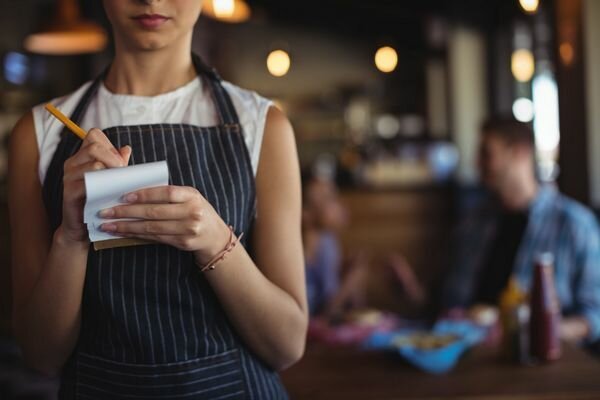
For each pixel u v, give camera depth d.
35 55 7.24
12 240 1.06
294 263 1.06
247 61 10.28
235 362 1.03
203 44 7.79
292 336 1.03
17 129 1.07
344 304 3.28
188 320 0.99
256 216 1.05
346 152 8.88
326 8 9.15
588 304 2.51
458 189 6.43
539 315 2.00
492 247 2.86
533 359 2.00
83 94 1.10
